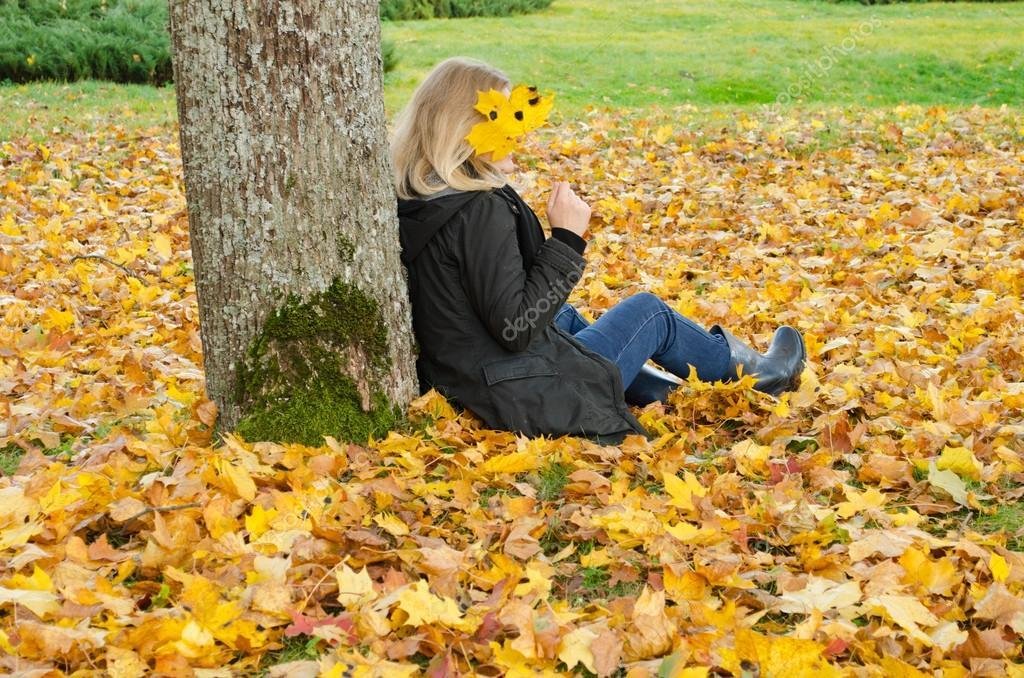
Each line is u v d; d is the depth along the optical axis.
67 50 12.97
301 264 2.81
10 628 2.07
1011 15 18.59
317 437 2.88
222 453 2.75
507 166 3.02
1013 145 8.38
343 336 2.88
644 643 2.06
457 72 2.92
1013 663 2.02
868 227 6.12
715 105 12.04
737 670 1.95
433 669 1.98
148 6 14.38
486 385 2.96
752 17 19.44
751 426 3.28
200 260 2.86
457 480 2.80
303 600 2.20
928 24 17.73
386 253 2.92
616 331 3.21
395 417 3.00
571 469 2.87
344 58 2.75
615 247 5.96
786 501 2.70
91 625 2.11
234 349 2.88
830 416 3.29
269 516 2.48
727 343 3.40
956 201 6.31
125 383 3.72
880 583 2.27
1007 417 3.30
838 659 2.06
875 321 4.45
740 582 2.27
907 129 8.79
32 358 4.05
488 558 2.45
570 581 2.39
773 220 6.34
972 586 2.22
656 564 2.41
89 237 6.20
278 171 2.75
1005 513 2.66
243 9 2.63
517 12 21.19
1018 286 4.75
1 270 5.42
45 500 2.54
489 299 2.84
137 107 11.00
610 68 14.80
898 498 2.79
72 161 8.00
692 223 6.40
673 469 2.89
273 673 1.98
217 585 2.24
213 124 2.72
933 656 2.03
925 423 3.17
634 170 7.93
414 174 2.95
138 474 2.84
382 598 2.18
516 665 1.97
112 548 2.45
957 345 4.04
